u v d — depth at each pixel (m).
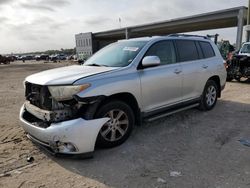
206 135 4.75
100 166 3.63
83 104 3.71
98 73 4.01
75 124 3.57
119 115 4.18
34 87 4.08
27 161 3.82
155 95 4.78
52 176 3.40
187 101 5.62
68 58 72.62
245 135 4.73
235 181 3.16
